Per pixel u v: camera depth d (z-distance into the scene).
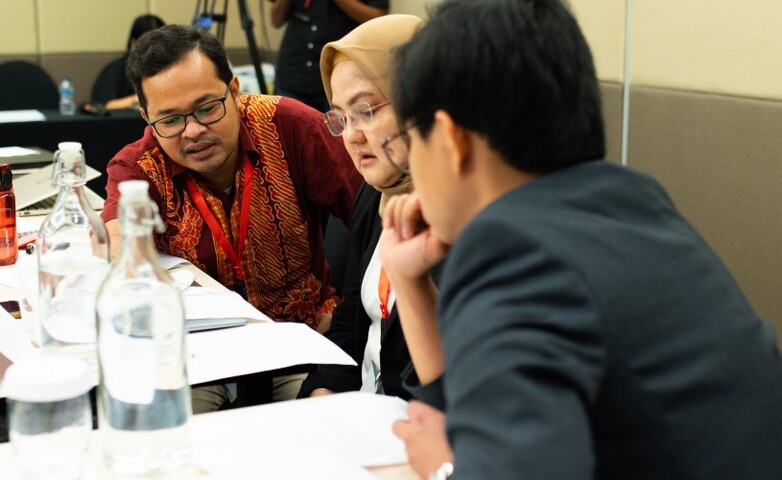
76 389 1.05
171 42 2.17
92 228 1.73
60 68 6.52
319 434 1.23
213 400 1.97
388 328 1.63
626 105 3.32
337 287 2.48
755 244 2.79
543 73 0.88
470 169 0.93
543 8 0.92
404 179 1.79
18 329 1.67
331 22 4.68
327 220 2.55
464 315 0.80
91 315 1.57
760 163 2.76
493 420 0.73
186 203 2.32
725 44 2.88
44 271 1.59
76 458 1.07
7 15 6.34
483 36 0.89
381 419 1.28
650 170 3.23
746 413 0.85
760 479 0.84
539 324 0.76
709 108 2.95
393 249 1.20
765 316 2.76
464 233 0.86
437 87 0.90
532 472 0.70
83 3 6.50
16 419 1.05
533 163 0.91
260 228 2.37
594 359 0.77
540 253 0.80
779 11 2.67
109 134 4.67
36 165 3.30
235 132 2.25
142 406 1.13
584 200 0.89
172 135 2.19
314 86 4.77
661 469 0.81
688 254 0.90
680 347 0.83
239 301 1.87
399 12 4.89
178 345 1.15
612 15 3.36
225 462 1.13
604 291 0.80
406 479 1.12
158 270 1.16
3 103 5.65
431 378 1.18
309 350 1.60
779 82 2.69
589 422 0.77
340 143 2.42
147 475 1.10
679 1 3.05
